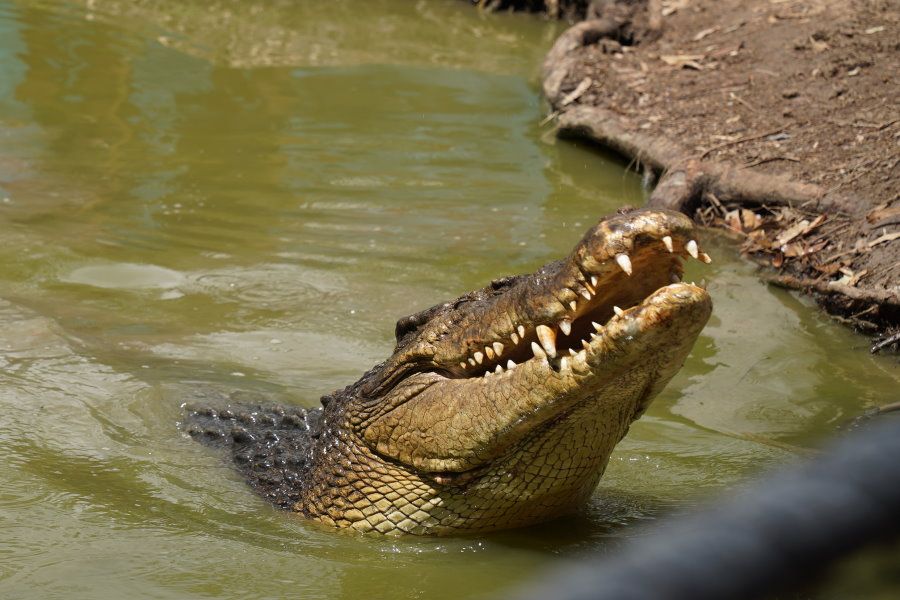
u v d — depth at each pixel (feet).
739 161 112.98
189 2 198.90
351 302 89.30
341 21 190.70
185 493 56.54
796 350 81.10
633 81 140.87
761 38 144.36
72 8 190.39
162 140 132.46
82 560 46.96
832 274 92.63
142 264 96.27
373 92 152.35
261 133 135.74
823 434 66.33
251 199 114.21
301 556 48.70
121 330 82.38
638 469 60.44
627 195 118.21
